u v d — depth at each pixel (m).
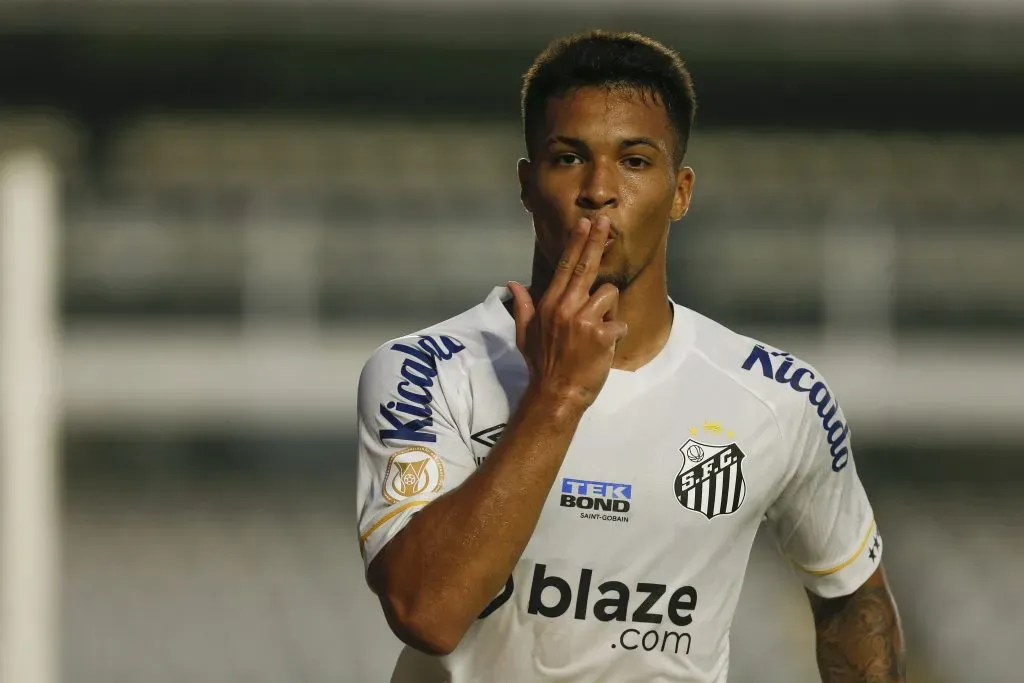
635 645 7.00
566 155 6.73
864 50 41.62
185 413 46.03
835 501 7.59
